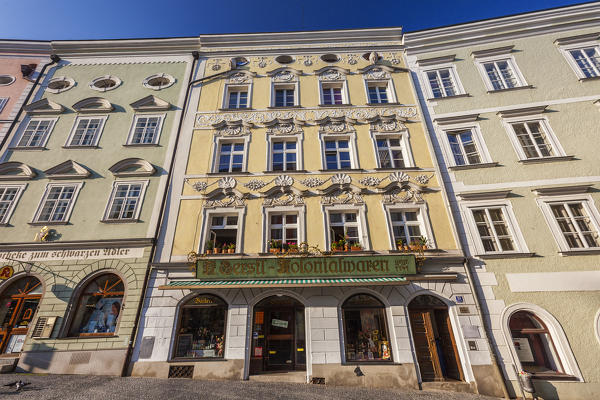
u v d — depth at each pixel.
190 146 12.54
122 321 9.21
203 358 8.72
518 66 13.39
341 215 10.94
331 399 7.17
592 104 11.85
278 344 9.20
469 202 10.60
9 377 8.16
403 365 8.43
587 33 13.66
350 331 9.08
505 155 11.31
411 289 9.30
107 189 11.62
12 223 10.88
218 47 15.94
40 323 9.25
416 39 15.25
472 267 9.52
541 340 8.73
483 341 8.57
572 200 10.10
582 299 8.78
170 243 10.33
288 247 10.19
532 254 9.41
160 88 14.48
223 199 11.19
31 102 14.12
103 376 8.41
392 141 12.71
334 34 15.82
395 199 10.94
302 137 12.62
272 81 14.52
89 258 10.19
